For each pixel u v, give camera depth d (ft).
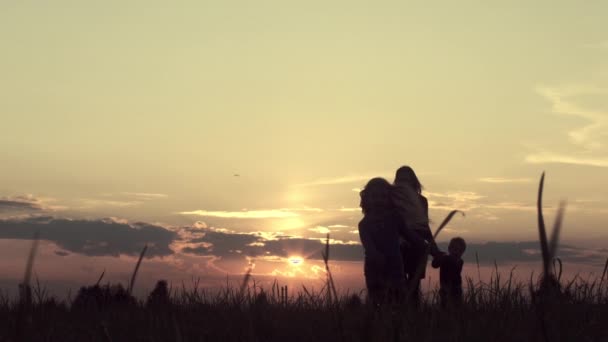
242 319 13.92
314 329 13.12
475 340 13.03
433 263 25.99
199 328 13.97
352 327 10.75
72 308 15.75
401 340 11.36
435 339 13.04
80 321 15.16
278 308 15.61
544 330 5.67
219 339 13.44
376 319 11.14
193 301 16.72
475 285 17.20
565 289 14.42
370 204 25.11
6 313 13.44
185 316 15.44
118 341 13.29
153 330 13.60
